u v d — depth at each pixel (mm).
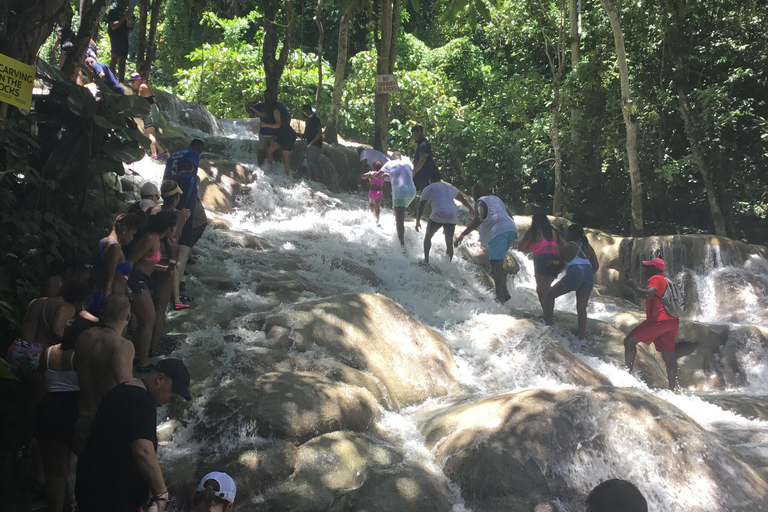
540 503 5324
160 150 12109
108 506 3697
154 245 5988
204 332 6984
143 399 3826
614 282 13625
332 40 24188
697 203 18312
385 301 7820
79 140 7141
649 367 9352
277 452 5418
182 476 5199
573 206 18766
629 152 14906
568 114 17844
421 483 5379
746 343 10266
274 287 8195
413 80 19688
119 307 4375
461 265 11336
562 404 5938
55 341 5184
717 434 7211
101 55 22484
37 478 5004
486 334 8516
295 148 14047
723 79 17000
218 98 20125
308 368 6570
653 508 5383
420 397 7090
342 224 11859
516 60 19406
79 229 7234
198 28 25031
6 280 6039
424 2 26297
